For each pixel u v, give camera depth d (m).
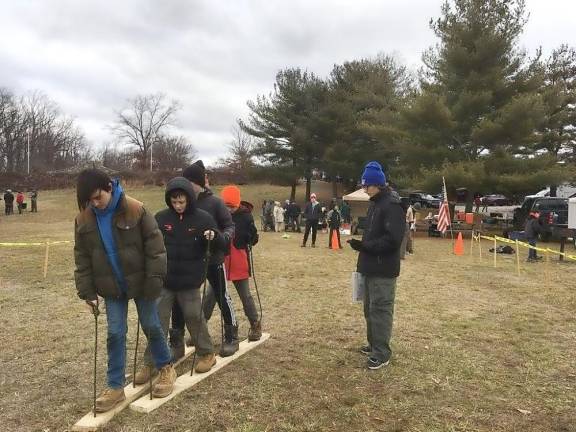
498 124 22.66
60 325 6.21
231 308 5.02
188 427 3.62
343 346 5.55
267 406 3.98
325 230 25.11
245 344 5.42
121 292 3.74
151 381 4.14
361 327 6.34
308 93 37.56
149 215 3.73
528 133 23.03
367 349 5.29
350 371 4.77
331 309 7.35
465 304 7.93
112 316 3.78
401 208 4.71
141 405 3.87
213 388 4.30
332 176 39.66
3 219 34.09
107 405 3.75
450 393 4.32
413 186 25.19
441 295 8.66
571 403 4.15
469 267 12.64
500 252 16.31
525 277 11.05
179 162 81.62
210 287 5.05
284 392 4.25
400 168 28.55
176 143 86.00
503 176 22.55
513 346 5.68
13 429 3.57
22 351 5.22
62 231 24.56
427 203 36.59
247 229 5.29
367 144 37.03
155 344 4.05
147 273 3.71
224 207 4.80
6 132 76.62
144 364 4.30
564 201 22.75
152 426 3.63
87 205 3.59
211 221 4.36
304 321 6.62
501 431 3.66
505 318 7.01
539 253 16.31
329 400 4.11
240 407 3.95
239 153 61.69
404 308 7.54
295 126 37.38
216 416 3.79
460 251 16.03
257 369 4.77
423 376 4.68
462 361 5.12
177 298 4.43
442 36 25.77
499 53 24.09
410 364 4.99
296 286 9.26
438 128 24.86
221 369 4.73
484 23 24.42
